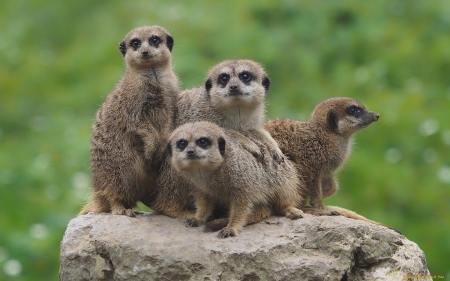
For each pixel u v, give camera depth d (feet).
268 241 29.66
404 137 58.18
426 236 51.24
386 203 53.21
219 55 64.64
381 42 68.13
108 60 73.41
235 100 32.55
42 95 73.31
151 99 33.83
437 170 55.77
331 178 35.45
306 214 31.78
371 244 30.19
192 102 33.83
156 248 29.37
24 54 80.23
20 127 69.77
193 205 32.63
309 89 61.77
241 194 30.68
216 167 30.45
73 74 74.74
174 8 72.69
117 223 31.14
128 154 33.14
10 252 50.60
